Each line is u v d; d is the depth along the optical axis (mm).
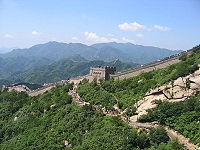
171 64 121375
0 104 178750
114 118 96875
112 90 123938
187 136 76938
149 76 117250
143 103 99500
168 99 94000
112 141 84438
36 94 181000
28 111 145750
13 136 131125
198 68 95000
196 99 85625
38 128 121188
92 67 151375
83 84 149375
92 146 87000
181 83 93812
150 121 90062
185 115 82562
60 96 141750
